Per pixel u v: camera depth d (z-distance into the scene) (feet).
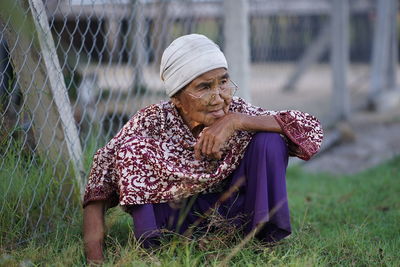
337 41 26.40
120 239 9.41
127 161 8.36
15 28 8.98
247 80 15.01
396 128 26.81
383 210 12.39
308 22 33.42
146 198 8.39
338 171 21.02
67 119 10.19
